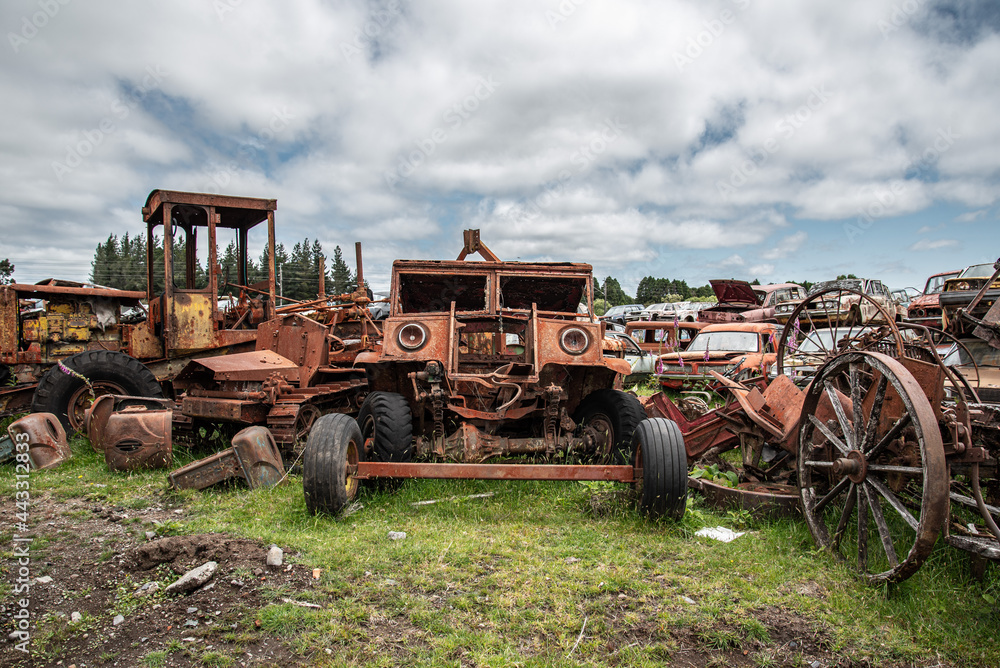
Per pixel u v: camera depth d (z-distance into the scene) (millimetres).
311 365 7293
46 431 6180
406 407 5094
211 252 8383
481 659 2625
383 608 3064
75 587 3268
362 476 4387
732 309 18766
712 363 10977
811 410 4160
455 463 4559
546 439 5324
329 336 7715
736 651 2789
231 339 8523
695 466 5398
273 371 6613
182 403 6480
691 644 2832
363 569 3465
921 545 2990
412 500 4891
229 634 2768
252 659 2611
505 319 6289
